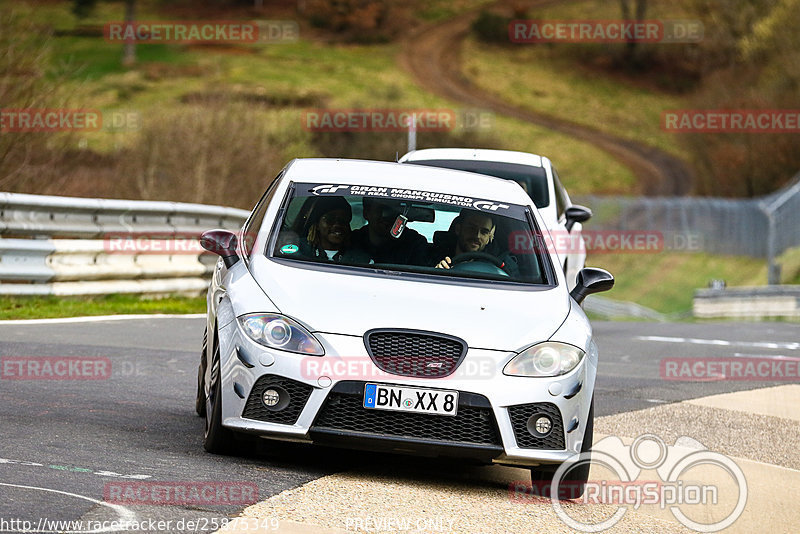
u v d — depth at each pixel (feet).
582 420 61.72
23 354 96.37
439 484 61.57
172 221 162.40
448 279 66.85
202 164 306.14
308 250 67.87
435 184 75.36
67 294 139.64
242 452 63.16
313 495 54.24
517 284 67.82
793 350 161.58
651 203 508.94
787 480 73.20
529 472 70.18
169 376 92.58
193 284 164.25
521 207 75.10
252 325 60.75
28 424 66.39
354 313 60.75
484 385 59.31
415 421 59.21
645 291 473.26
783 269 466.29
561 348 61.67
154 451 61.93
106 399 78.89
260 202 78.23
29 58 193.77
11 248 132.26
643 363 135.13
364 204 71.26
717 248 522.47
